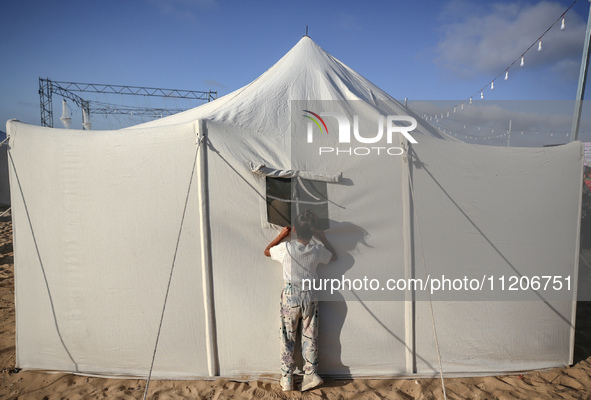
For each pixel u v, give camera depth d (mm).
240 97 4098
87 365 3605
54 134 3520
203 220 3369
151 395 3266
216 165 3359
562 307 3727
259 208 3387
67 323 3590
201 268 3420
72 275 3549
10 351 4062
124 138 3443
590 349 4141
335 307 3486
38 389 3373
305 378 3314
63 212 3525
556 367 3744
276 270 3430
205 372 3508
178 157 3391
